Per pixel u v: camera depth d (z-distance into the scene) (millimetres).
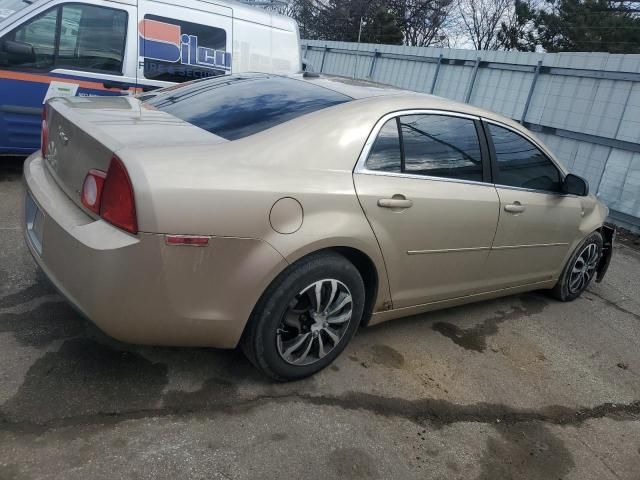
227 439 2340
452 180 3197
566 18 25953
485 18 30953
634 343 4180
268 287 2469
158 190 2115
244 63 6633
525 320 4195
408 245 2965
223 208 2234
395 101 3012
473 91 11109
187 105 3068
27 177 2801
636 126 7898
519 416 2959
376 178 2789
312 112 2744
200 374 2725
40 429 2205
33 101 5355
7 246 3777
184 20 6059
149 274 2154
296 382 2811
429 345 3488
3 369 2508
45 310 3025
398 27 30312
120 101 3127
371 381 2953
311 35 32156
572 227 4262
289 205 2418
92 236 2158
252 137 2529
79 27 5453
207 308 2324
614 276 5781
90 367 2627
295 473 2230
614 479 2637
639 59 7898
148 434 2281
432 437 2639
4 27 5094
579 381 3457
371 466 2357
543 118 9500
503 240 3598
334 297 2717
